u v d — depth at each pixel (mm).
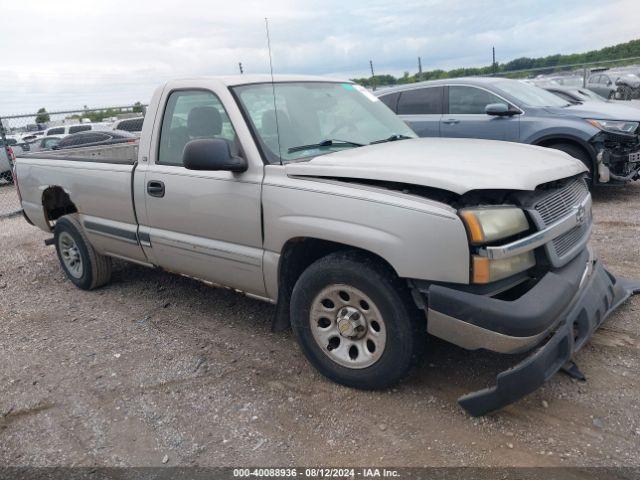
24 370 3807
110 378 3619
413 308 2936
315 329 3299
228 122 3621
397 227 2797
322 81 4301
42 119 12602
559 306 2779
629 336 3625
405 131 4328
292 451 2783
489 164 3012
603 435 2725
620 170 7453
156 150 4098
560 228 2971
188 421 3092
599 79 18938
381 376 3062
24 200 5691
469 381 3268
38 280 5859
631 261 5059
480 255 2656
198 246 3852
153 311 4707
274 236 3340
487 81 8250
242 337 4082
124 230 4453
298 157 3510
